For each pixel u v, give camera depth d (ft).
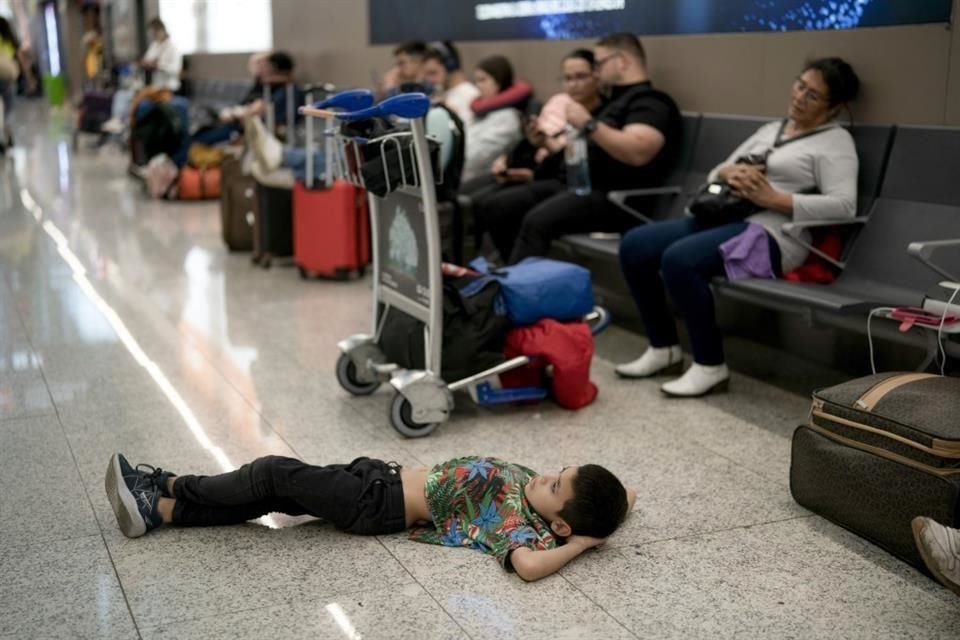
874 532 9.30
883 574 8.92
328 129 12.83
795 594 8.57
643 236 14.30
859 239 13.47
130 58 57.26
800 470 10.09
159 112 31.68
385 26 27.43
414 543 9.41
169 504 9.64
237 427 12.47
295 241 21.13
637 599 8.46
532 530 8.91
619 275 18.53
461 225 17.39
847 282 13.38
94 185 34.99
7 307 18.21
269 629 7.96
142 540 9.46
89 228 26.61
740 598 8.50
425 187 11.71
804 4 14.90
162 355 15.44
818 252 13.46
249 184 23.21
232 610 8.24
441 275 12.04
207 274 21.34
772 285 12.93
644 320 14.65
